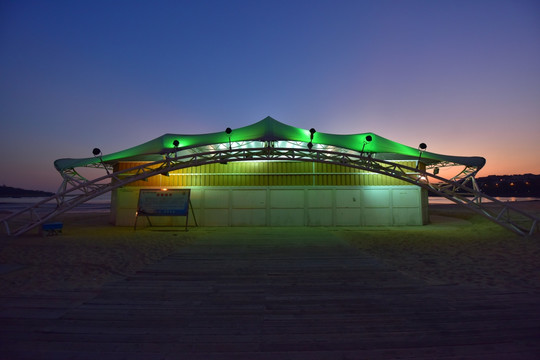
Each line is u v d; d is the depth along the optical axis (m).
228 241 10.15
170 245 9.30
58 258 7.25
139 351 2.92
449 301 4.32
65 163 13.45
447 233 12.00
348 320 3.67
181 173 15.72
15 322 3.59
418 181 13.83
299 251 8.30
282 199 15.48
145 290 4.87
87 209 36.81
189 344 3.06
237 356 2.82
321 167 15.62
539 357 2.80
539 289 4.84
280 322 3.61
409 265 6.59
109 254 7.78
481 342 3.10
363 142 12.25
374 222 15.33
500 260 6.96
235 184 15.61
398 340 3.14
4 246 8.91
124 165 15.93
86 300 4.38
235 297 4.54
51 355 2.84
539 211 18.70
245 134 11.95
